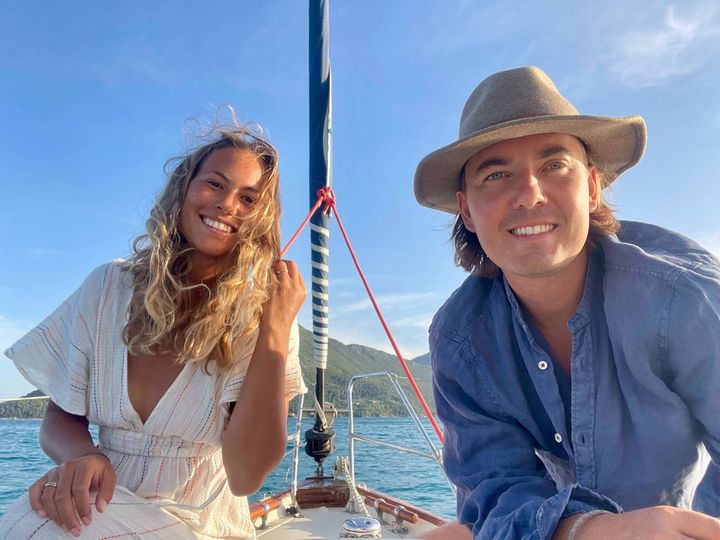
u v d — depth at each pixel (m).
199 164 0.82
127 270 0.81
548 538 0.48
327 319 1.45
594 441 0.63
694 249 0.65
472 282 0.78
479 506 0.61
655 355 0.59
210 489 0.76
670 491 0.61
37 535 0.58
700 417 0.59
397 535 1.11
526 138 0.63
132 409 0.73
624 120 0.62
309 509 1.28
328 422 1.40
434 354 0.76
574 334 0.64
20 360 0.76
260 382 0.73
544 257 0.61
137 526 0.63
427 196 0.79
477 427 0.71
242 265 0.77
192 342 0.73
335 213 1.48
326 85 1.51
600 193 0.72
